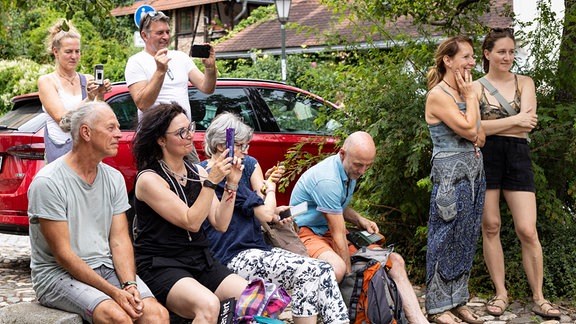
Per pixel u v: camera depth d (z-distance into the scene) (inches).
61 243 162.9
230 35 948.6
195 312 168.6
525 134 232.5
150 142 179.6
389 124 261.7
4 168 278.1
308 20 876.0
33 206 163.3
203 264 180.1
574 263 249.8
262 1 1112.8
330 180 208.4
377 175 271.0
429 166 268.2
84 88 255.3
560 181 264.2
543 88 264.2
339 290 186.1
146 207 177.3
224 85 308.7
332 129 288.0
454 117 211.9
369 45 287.4
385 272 202.8
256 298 171.5
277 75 679.7
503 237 257.1
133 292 165.8
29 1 235.3
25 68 679.7
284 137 310.5
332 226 208.1
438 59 218.2
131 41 984.9
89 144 166.2
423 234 263.9
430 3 285.1
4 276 283.7
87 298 160.1
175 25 1180.5
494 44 229.6
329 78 291.7
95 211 170.6
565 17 260.2
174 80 243.6
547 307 228.8
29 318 160.9
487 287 255.4
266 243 203.2
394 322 200.1
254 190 207.8
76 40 250.5
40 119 279.7
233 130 177.6
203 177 187.0
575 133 250.1
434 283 219.8
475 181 218.2
